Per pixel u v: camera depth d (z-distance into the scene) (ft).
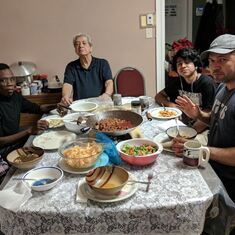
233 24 14.60
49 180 4.25
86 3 11.19
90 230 3.67
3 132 7.34
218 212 4.07
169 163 4.63
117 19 11.45
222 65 4.93
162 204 3.64
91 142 5.04
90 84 9.82
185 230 3.74
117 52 11.86
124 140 5.26
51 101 10.96
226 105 5.09
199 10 14.80
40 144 5.48
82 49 9.38
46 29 11.39
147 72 12.23
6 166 6.13
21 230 3.72
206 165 4.45
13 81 7.35
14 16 11.19
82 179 4.26
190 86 7.77
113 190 3.68
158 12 11.49
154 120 6.60
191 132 5.44
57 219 3.63
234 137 4.96
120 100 7.65
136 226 3.67
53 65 11.81
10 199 3.72
